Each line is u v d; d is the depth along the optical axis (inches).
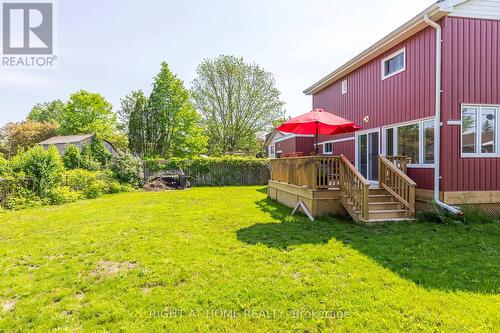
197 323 115.9
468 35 299.0
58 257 196.9
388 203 299.7
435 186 299.0
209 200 466.0
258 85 1244.5
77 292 145.8
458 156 295.3
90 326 115.7
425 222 276.7
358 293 136.4
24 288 150.3
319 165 307.1
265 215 323.9
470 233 240.1
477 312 118.6
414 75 335.3
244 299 133.6
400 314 118.4
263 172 837.2
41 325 117.0
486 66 303.9
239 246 210.7
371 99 423.2
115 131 1668.3
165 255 194.1
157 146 1069.8
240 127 1245.1
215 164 804.0
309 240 223.6
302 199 334.3
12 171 444.8
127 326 114.8
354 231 249.8
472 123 300.8
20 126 1573.6
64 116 1605.6
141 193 602.5
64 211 379.2
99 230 267.0
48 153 492.4
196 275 161.5
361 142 453.4
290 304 128.0
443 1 283.1
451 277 153.5
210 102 1238.9
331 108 556.1
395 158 320.8
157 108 1064.8
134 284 151.6
